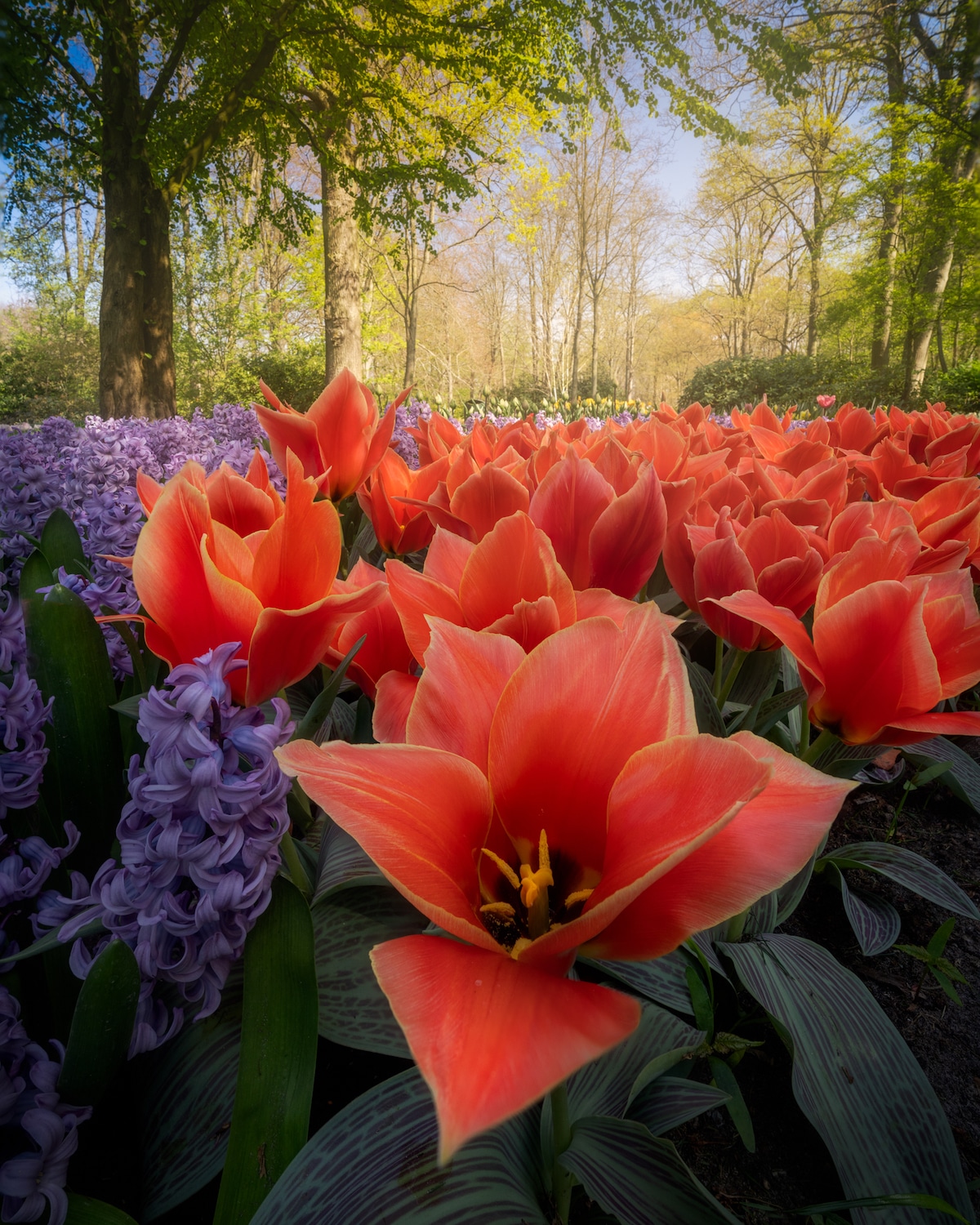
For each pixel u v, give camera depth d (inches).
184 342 1014.4
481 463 76.9
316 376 938.7
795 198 1525.6
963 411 853.8
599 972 48.4
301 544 35.1
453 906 22.4
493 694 28.7
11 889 33.3
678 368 3031.5
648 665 26.4
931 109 726.5
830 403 365.1
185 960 31.6
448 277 2054.6
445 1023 17.9
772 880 21.7
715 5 653.9
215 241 972.6
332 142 709.9
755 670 64.3
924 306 963.3
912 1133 37.8
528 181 1316.4
